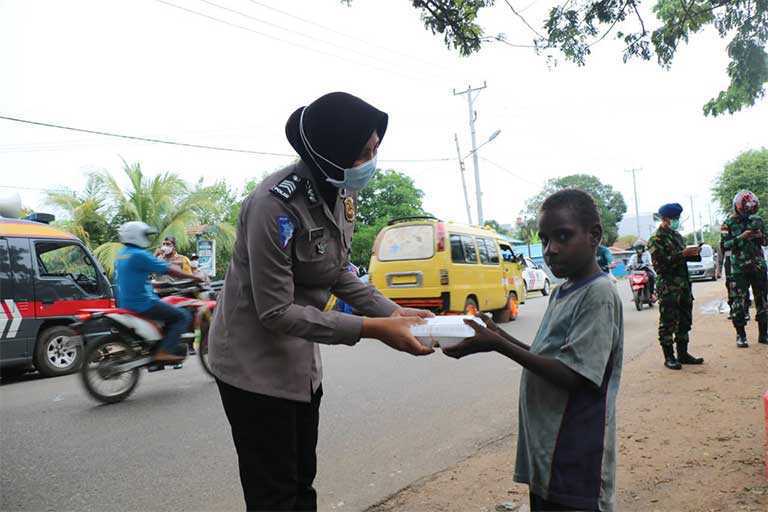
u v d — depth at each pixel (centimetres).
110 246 1653
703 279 2312
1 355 743
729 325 894
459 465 372
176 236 1770
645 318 1129
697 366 601
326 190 206
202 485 360
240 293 202
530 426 195
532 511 198
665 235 600
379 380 643
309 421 225
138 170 1833
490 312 1205
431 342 191
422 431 454
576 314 185
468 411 506
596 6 561
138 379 594
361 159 198
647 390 513
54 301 799
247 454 205
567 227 187
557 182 5116
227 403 205
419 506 311
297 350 206
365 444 428
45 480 370
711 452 349
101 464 397
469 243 1072
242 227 202
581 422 184
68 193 1811
